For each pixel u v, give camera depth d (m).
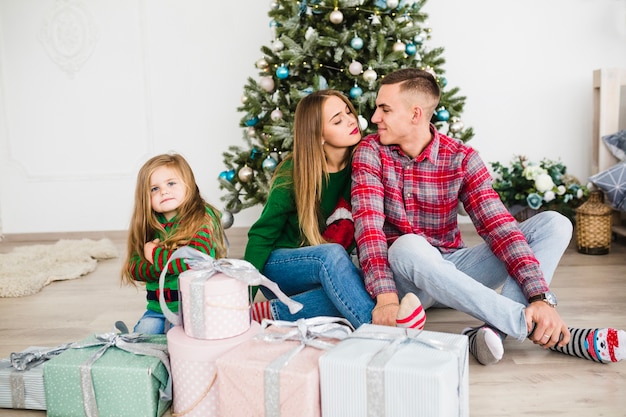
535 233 1.61
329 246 1.65
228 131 3.81
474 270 1.69
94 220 3.91
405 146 1.67
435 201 1.67
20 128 3.86
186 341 1.27
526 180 3.19
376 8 2.74
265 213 1.76
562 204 3.11
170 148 3.84
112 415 1.30
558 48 3.59
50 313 2.23
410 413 1.04
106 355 1.36
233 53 3.75
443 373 1.02
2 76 3.82
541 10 3.57
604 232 2.88
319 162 1.69
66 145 3.86
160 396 1.31
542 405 1.35
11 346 1.88
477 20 3.60
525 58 3.61
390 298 1.49
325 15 2.74
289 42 2.67
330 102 1.70
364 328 1.25
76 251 3.19
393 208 1.69
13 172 3.89
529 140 3.67
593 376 1.49
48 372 1.32
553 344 1.46
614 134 3.09
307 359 1.15
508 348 1.68
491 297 1.44
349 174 1.81
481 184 1.62
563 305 2.09
